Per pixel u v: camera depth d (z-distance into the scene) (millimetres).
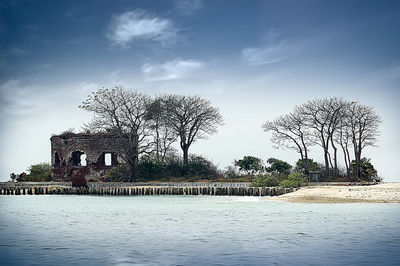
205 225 26922
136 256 18344
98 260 17719
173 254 18656
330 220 28250
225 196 53344
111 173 70438
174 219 30109
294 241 21234
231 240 21672
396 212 32250
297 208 35938
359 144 70500
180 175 72312
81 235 23719
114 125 70750
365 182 63406
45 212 36469
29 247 20422
